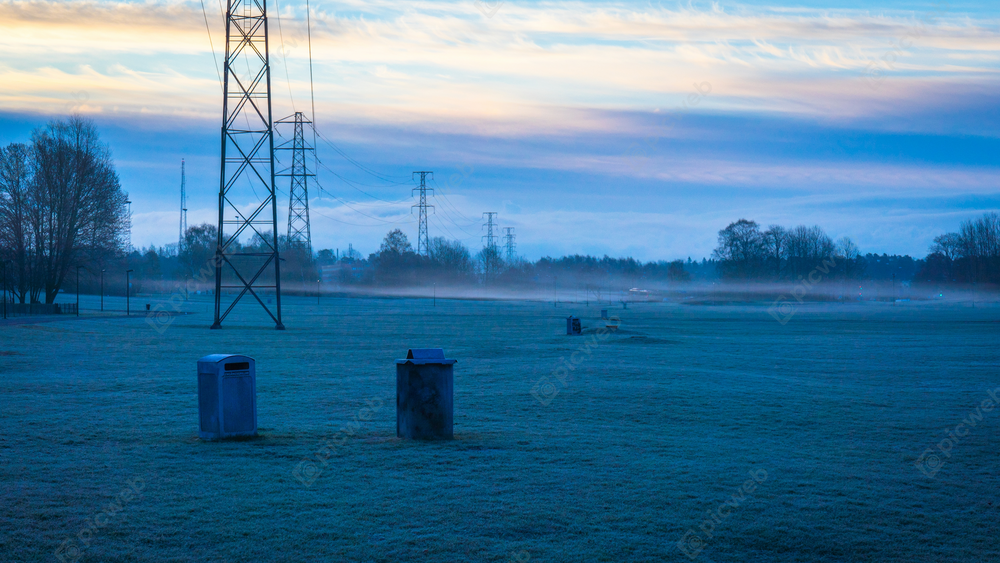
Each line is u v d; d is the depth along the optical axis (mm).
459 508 8359
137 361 28422
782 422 15156
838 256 151250
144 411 15555
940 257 159500
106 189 81750
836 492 9406
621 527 7820
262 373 24578
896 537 7691
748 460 11234
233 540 7223
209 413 12117
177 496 8672
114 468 10055
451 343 41844
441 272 169000
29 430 13047
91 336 43719
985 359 33375
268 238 136125
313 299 135125
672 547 7254
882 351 38250
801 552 7223
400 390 12555
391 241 169625
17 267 78812
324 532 7488
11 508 8102
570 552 7051
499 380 22734
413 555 6902
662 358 32312
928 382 23516
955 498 9211
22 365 26344
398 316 83938
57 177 77938
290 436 12633
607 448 11977
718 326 66500
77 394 18359
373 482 9438
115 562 6617
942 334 55562
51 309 73500
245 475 9711
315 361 29531
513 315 89250
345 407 16578
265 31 51500
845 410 16984
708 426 14516
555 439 12727
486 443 12188
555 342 43062
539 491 9141
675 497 8984
